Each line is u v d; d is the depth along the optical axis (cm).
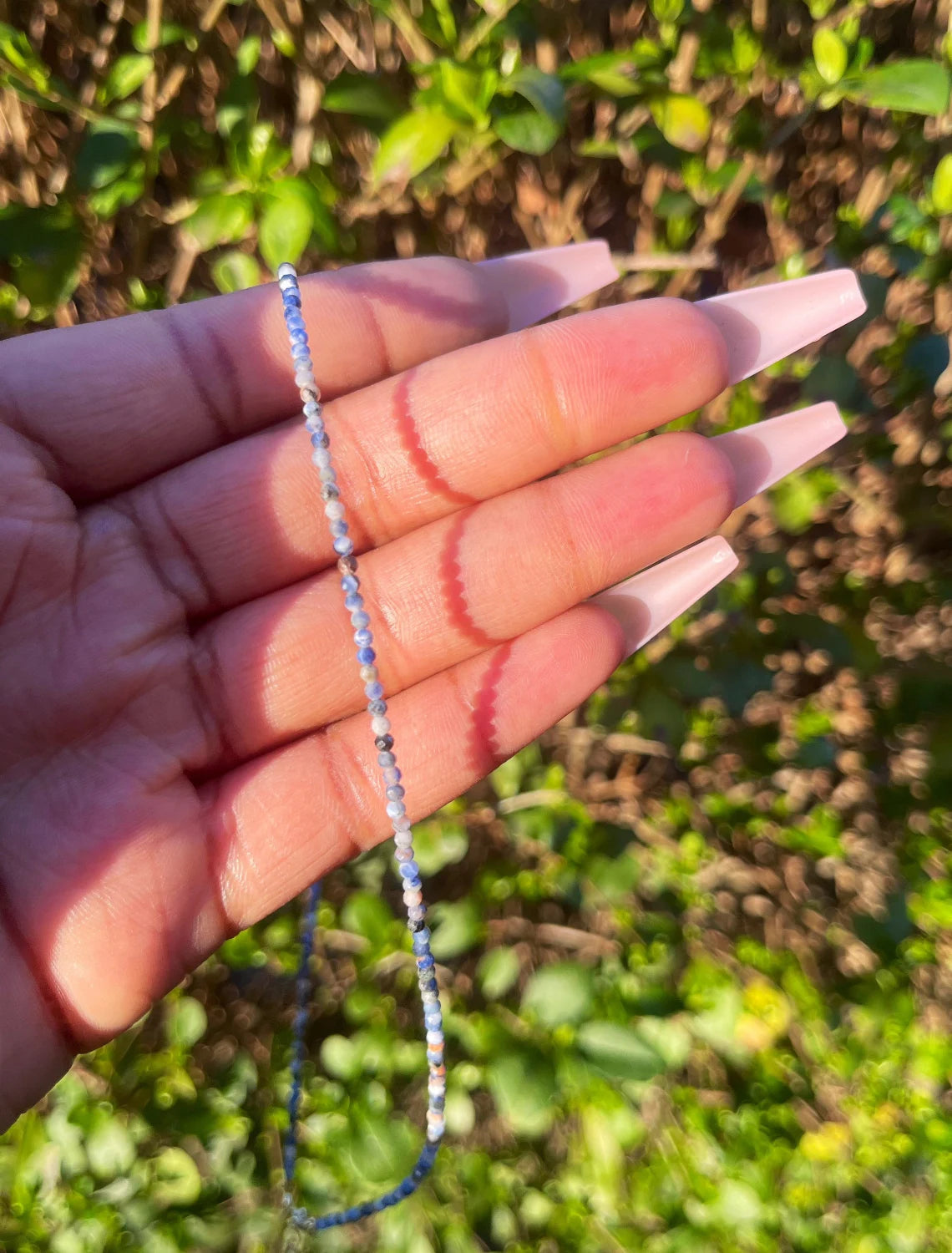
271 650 13
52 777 12
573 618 13
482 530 13
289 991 19
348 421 13
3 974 11
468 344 14
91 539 12
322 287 13
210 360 13
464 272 14
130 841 11
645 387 12
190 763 12
